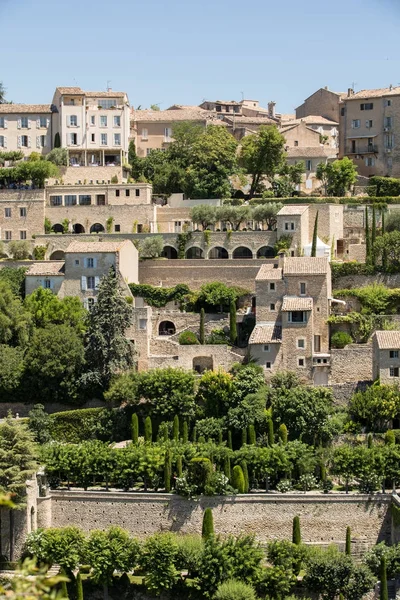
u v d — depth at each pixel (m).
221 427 173.12
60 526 162.50
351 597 145.12
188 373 183.50
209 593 145.75
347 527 154.50
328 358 185.62
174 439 170.00
